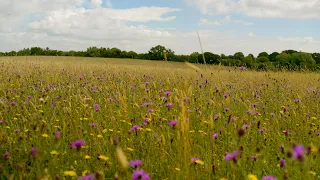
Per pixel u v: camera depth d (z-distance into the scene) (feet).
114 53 218.38
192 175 9.23
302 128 14.94
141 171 7.41
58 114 15.70
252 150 11.32
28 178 9.26
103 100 19.84
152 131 12.49
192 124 15.11
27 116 13.78
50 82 25.88
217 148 12.08
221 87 24.17
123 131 13.37
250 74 38.32
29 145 11.54
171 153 11.03
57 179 8.00
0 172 9.40
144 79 31.14
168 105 14.70
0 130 12.34
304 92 26.32
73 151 11.25
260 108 20.02
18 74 29.78
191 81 27.53
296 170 9.36
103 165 10.38
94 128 13.29
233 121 14.28
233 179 9.11
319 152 8.09
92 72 36.81
